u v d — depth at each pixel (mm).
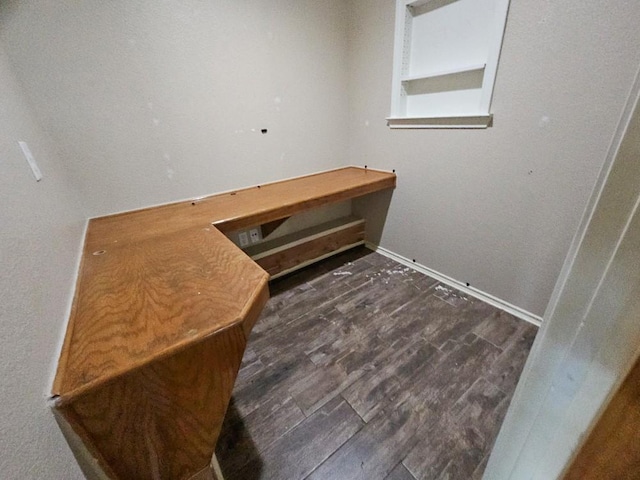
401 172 2137
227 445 1085
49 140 1295
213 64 1662
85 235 1271
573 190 1328
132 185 1601
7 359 386
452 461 1003
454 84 1698
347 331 1646
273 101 1960
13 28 1149
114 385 522
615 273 259
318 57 2066
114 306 719
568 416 331
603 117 1170
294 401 1246
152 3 1405
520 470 460
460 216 1848
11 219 550
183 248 1085
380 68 2018
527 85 1347
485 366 1373
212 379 649
